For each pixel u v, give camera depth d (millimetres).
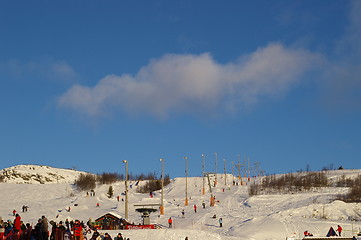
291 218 78125
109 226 61375
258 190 130500
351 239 57906
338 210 86750
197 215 88000
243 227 70375
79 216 88062
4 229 42250
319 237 58406
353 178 136000
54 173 181875
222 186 152875
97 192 142750
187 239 49031
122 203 104625
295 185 133000
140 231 51812
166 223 80000
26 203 118062
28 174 176375
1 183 157500
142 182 159875
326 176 143375
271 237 64500
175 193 140625
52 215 89938
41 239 38562
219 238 52125
